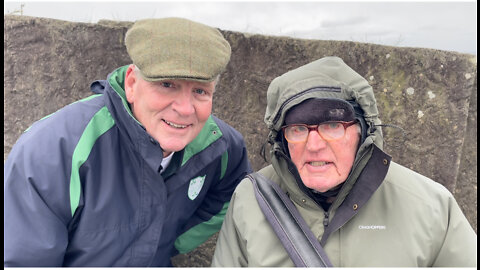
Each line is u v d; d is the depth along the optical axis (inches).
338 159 41.8
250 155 82.7
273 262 43.3
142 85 41.8
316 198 46.7
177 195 51.4
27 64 75.1
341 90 41.3
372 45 77.7
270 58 78.1
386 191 43.9
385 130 80.6
